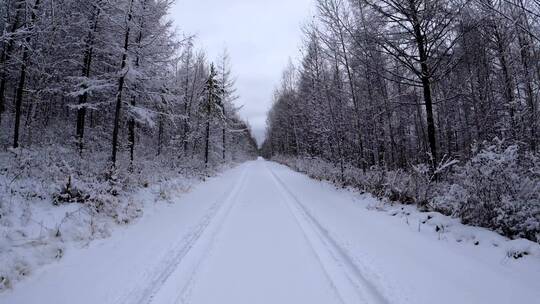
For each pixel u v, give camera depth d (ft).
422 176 26.73
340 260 15.24
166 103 43.57
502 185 17.99
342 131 48.37
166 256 15.81
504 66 38.65
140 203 28.12
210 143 90.53
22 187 22.71
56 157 33.63
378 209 26.66
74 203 22.53
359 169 47.34
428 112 29.43
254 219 24.30
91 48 42.60
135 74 33.30
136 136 66.44
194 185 47.03
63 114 65.05
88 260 15.37
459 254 15.30
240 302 11.21
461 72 37.14
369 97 43.78
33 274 13.65
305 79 62.95
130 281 12.92
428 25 28.30
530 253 14.02
